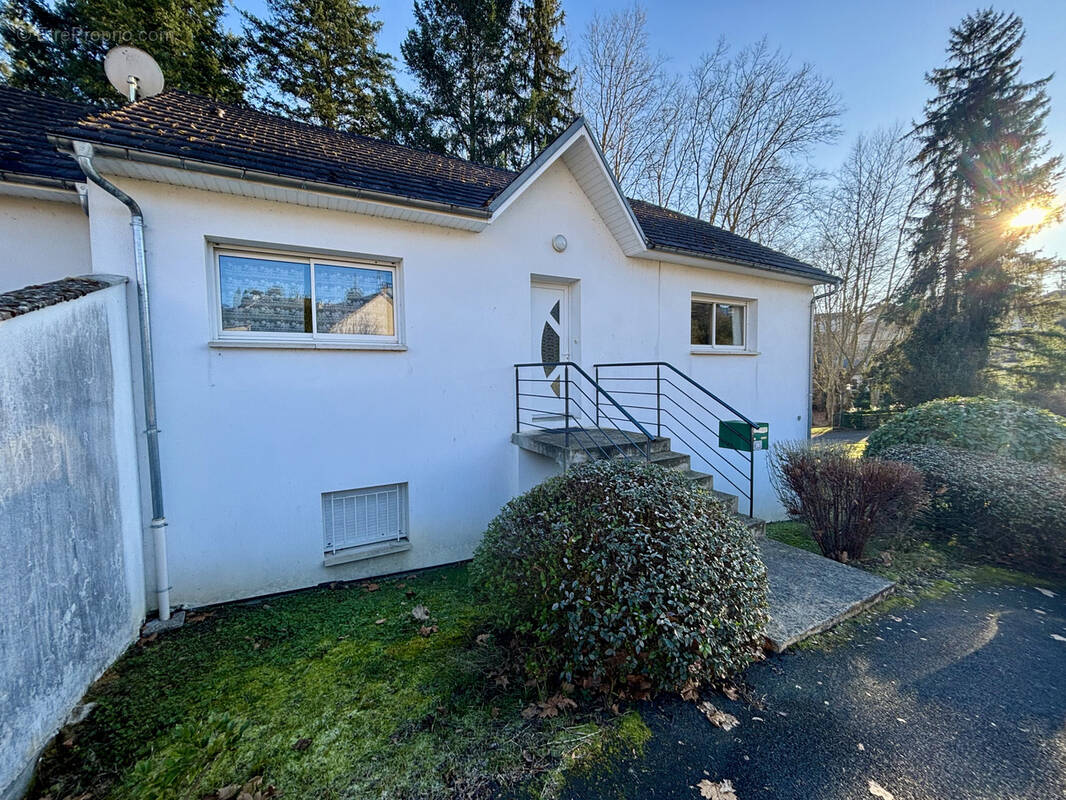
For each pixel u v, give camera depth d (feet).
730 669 9.18
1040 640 11.05
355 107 52.54
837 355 75.87
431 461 16.74
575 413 20.62
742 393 25.73
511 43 53.72
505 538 10.47
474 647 10.50
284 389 14.11
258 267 14.06
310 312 14.78
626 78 56.13
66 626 8.07
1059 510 14.97
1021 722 8.11
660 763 7.09
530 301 18.74
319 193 13.42
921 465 18.80
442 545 17.15
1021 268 58.13
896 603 12.92
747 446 16.63
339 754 7.30
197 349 12.86
